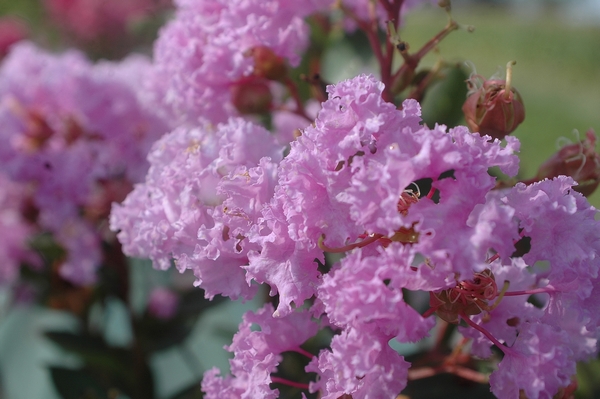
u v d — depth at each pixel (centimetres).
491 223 18
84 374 30
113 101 28
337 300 18
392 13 22
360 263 18
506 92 20
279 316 19
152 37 41
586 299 19
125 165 28
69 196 28
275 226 19
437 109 24
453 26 22
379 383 19
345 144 19
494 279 19
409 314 18
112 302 34
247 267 19
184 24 23
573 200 19
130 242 22
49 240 29
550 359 18
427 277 18
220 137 21
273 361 20
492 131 21
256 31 22
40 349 39
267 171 20
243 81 23
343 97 19
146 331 30
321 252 19
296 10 23
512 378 19
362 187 18
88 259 28
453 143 18
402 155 18
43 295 32
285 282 19
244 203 20
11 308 36
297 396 24
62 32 67
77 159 27
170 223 21
